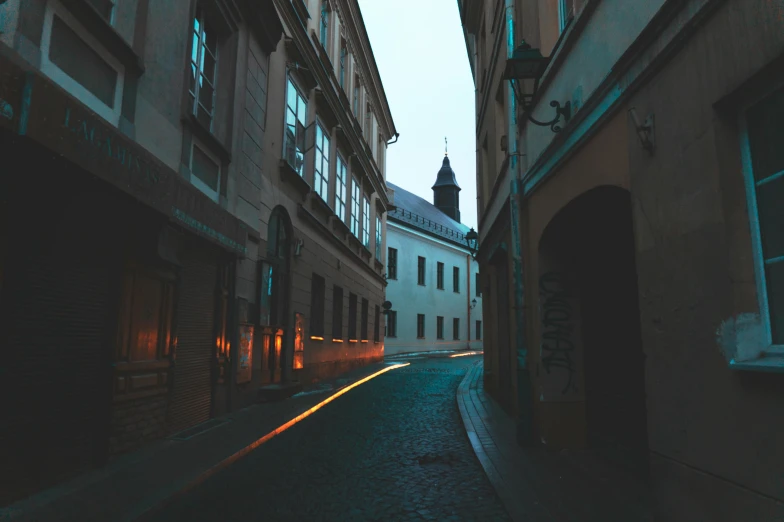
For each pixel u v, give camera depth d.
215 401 8.22
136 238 5.92
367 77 21.91
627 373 5.41
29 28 4.21
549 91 6.28
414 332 34.12
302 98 13.13
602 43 4.58
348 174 18.17
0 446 4.08
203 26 8.13
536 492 4.61
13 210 4.21
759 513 2.53
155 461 5.52
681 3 3.16
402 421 8.41
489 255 11.24
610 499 4.41
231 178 8.94
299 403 9.89
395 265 32.91
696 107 3.07
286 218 11.86
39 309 4.51
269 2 9.82
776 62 2.44
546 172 6.13
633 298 5.32
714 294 2.88
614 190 4.66
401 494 4.68
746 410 2.63
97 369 5.29
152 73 6.36
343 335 17.34
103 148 4.83
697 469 3.04
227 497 4.57
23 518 3.84
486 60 11.85
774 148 2.66
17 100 3.80
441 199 52.91
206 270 8.03
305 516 4.12
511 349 8.55
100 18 5.08
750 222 2.80
